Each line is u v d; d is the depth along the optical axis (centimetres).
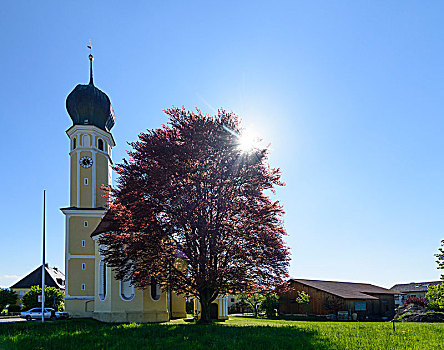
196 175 2755
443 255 3862
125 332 1791
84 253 4991
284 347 1402
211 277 2636
